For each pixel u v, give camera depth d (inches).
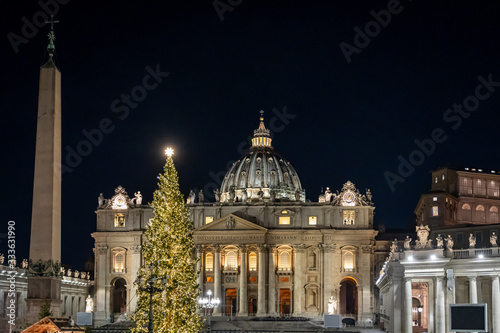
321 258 5940.0
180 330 2206.0
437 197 5354.3
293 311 5954.7
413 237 6122.1
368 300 5836.6
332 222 6003.9
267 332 4202.8
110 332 4001.0
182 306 2222.0
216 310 5821.9
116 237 6102.4
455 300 2982.3
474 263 2768.2
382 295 4608.8
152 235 2268.7
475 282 2770.7
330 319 3769.7
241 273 5890.8
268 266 5979.3
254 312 6151.6
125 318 5708.7
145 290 2010.3
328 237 5930.1
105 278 6058.1
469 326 1792.6
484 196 5644.7
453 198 5487.2
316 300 5949.8
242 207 6072.8
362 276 5890.8
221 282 5959.6
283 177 7726.4
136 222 6117.1
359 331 4394.7
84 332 2144.4
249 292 5999.0
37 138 2203.5
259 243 5920.3
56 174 2219.5
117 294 6323.8
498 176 5713.6
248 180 7637.8
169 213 2268.7
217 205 6082.7
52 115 2213.3
